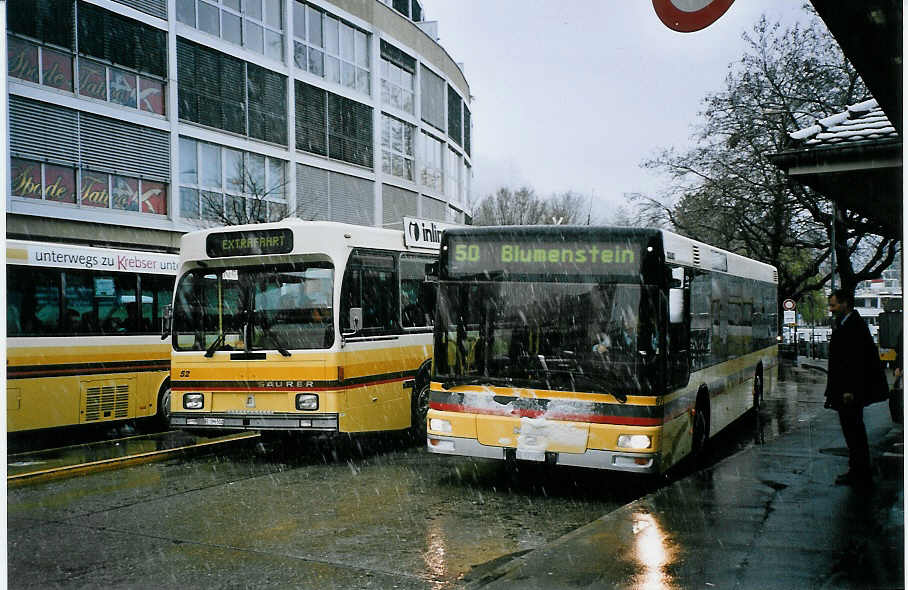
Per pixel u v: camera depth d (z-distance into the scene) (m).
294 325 10.74
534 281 8.66
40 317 12.45
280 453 11.79
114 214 23.41
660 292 8.42
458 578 5.95
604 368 8.33
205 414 11.05
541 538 7.09
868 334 8.33
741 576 5.41
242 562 6.35
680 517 7.00
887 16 5.01
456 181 44.06
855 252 36.28
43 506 8.34
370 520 7.70
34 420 12.23
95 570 6.16
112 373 13.57
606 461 8.23
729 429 14.11
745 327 13.97
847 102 29.11
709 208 34.03
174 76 25.27
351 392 10.72
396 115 36.12
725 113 31.64
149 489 9.20
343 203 32.75
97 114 23.00
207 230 11.27
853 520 6.85
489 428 8.59
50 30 21.91
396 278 11.90
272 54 29.20
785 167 9.42
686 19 4.22
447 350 8.89
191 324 11.26
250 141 28.05
